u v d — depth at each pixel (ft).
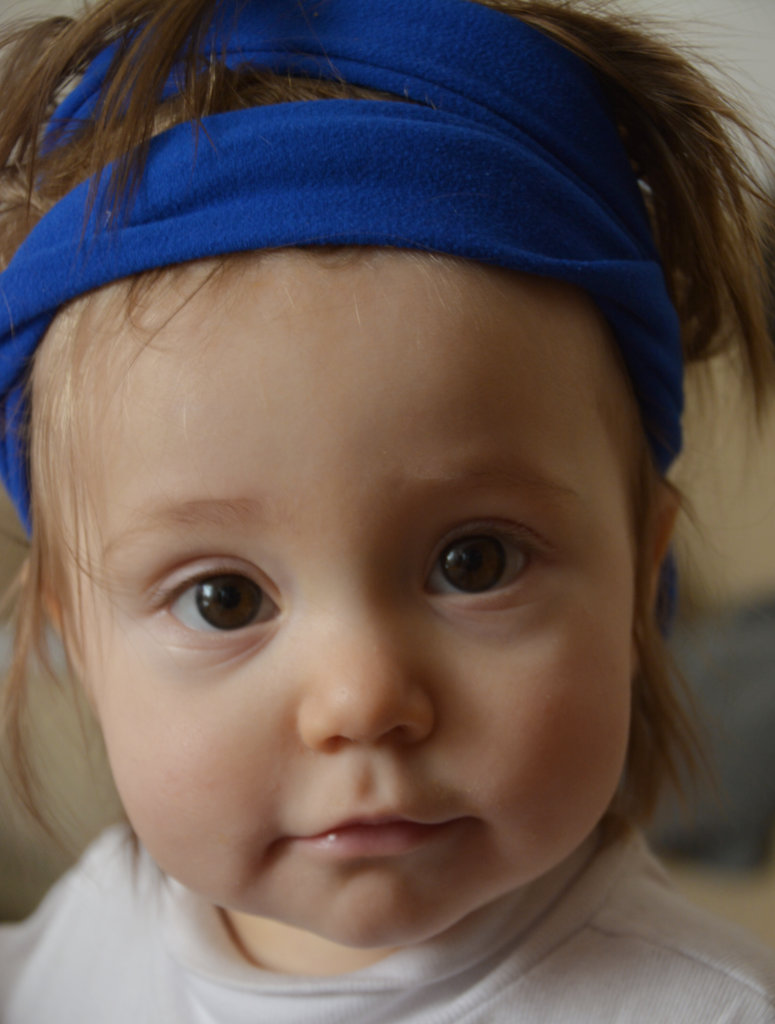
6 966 2.82
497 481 1.67
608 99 2.17
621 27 2.27
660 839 3.84
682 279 2.41
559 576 1.78
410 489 1.61
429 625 1.69
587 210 1.91
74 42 2.08
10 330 1.94
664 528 2.39
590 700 1.77
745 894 3.65
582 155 1.99
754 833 3.78
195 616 1.75
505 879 1.77
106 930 2.68
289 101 1.81
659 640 2.63
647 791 2.67
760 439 2.96
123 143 1.79
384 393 1.60
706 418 3.14
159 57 1.83
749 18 3.33
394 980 1.94
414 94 1.85
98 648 1.89
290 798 1.69
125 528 1.74
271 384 1.60
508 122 1.90
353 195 1.68
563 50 2.03
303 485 1.60
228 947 2.19
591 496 1.83
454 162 1.74
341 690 1.60
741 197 2.31
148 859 2.63
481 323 1.68
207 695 1.72
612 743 1.82
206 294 1.66
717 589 3.79
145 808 1.80
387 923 1.73
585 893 2.04
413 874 1.72
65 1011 2.63
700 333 2.50
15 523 2.82
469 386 1.64
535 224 1.80
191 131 1.76
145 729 1.78
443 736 1.67
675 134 2.23
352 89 1.85
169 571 1.73
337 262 1.65
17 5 2.66
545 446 1.73
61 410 1.87
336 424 1.59
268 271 1.66
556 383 1.76
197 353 1.64
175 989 2.39
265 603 1.73
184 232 1.69
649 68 2.19
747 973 1.91
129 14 2.02
